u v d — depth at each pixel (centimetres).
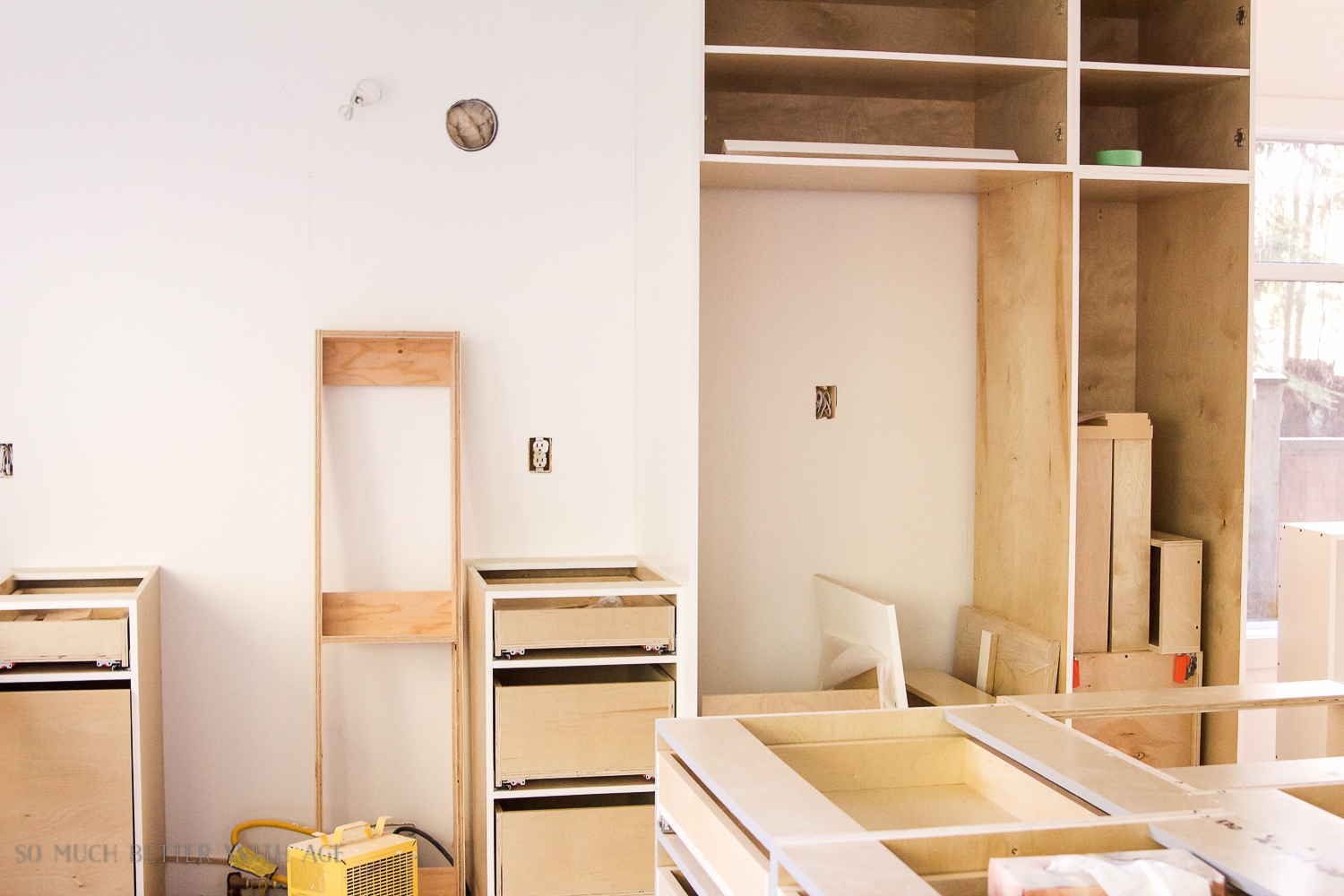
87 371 279
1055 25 262
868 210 302
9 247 274
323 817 288
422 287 295
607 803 282
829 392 302
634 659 256
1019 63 256
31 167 275
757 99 292
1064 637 264
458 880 277
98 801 247
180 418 283
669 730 163
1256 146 346
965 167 257
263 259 287
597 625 256
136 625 247
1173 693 184
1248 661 341
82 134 277
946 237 306
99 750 246
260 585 288
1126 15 304
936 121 301
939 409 308
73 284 277
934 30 299
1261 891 107
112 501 281
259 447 287
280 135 287
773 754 152
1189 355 291
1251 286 271
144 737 255
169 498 283
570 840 257
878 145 268
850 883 108
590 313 305
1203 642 285
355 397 293
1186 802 132
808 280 300
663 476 273
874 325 304
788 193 297
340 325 291
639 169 302
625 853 260
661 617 258
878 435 305
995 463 297
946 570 310
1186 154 291
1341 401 345
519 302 301
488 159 298
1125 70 264
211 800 287
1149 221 307
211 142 283
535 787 259
